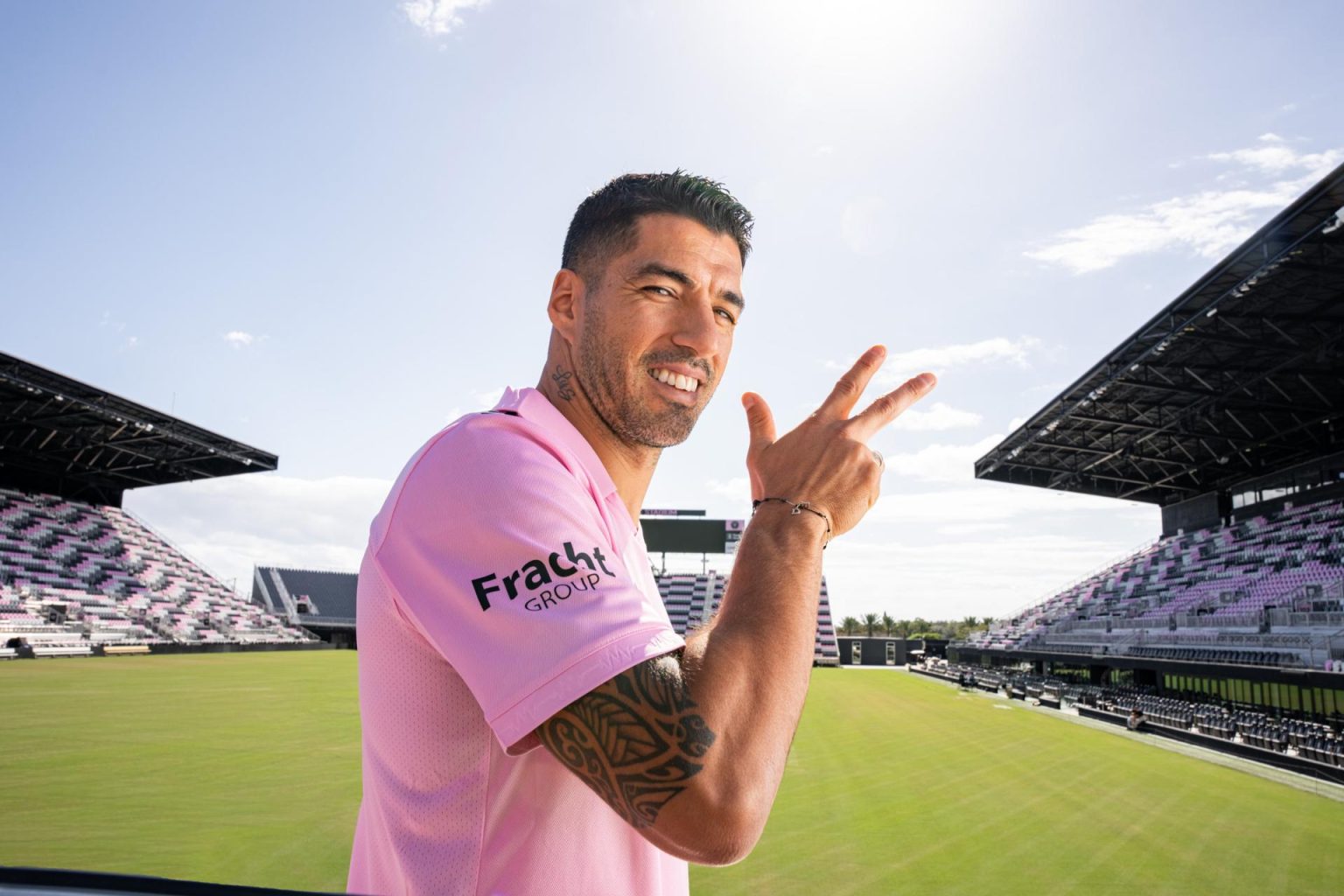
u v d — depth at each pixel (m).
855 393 0.93
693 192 0.95
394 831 0.79
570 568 0.71
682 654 0.72
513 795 0.77
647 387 0.93
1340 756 13.67
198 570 50.72
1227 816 10.68
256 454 42.97
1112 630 33.81
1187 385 24.48
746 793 0.64
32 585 37.97
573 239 0.99
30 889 0.59
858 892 7.39
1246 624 24.84
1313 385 24.14
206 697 19.84
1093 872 8.05
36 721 15.29
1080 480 40.66
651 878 0.85
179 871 7.13
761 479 0.88
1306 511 31.33
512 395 1.01
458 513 0.75
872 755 15.51
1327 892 7.61
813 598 0.78
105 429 38.09
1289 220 15.48
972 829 9.69
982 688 36.88
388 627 0.80
